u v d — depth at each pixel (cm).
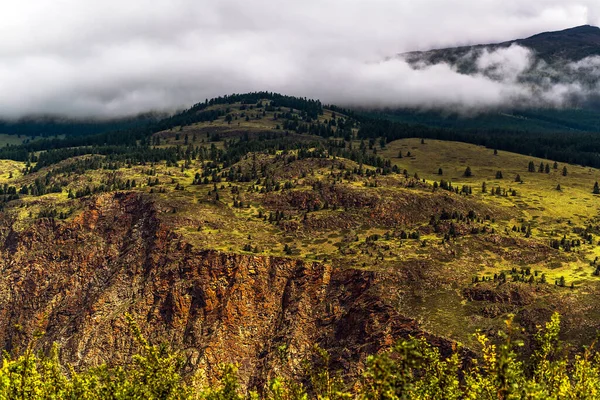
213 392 8562
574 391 7731
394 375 6397
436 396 8469
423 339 9062
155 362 9331
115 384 9519
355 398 15775
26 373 9056
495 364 6962
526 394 6819
